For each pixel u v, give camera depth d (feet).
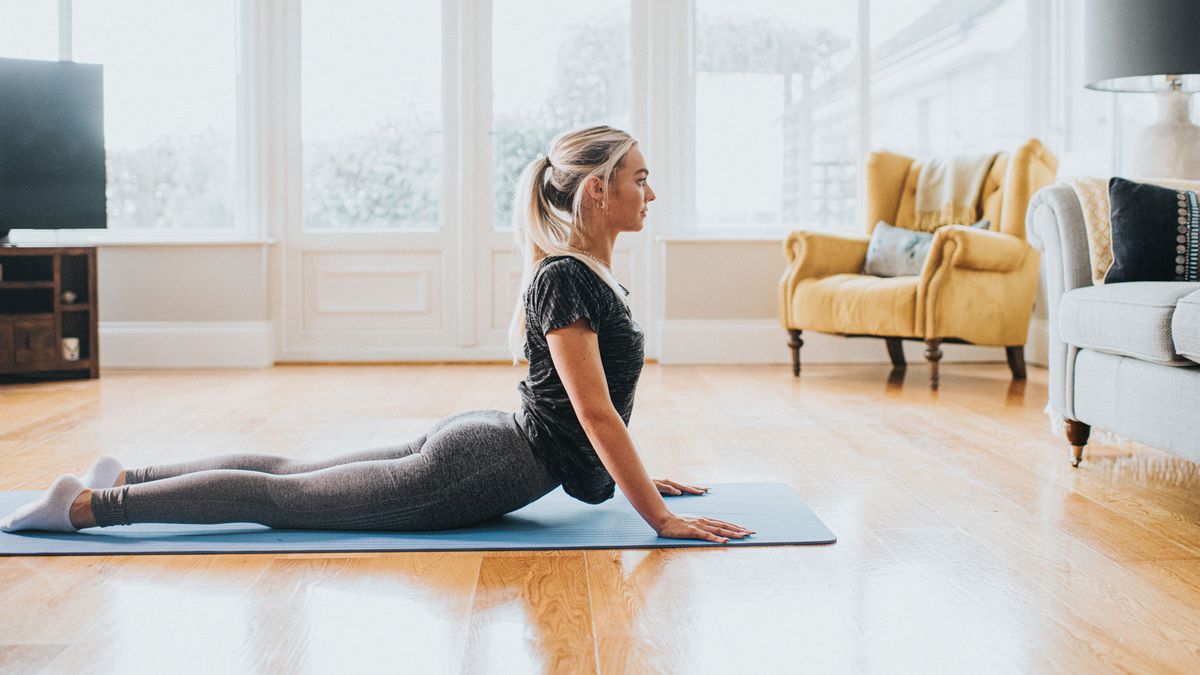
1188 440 7.28
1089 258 9.09
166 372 17.19
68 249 15.83
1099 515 7.47
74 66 16.31
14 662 4.73
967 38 18.44
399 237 18.70
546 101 18.71
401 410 12.86
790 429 11.21
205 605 5.50
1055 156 16.38
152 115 18.39
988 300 14.53
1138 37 10.62
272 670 4.65
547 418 6.54
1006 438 10.59
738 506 7.62
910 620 5.31
